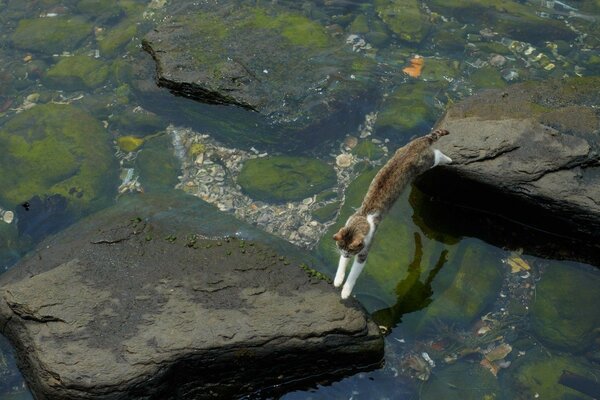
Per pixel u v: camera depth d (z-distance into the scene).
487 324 6.51
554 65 7.68
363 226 6.25
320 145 7.23
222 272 6.36
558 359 6.42
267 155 7.20
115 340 6.12
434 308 6.52
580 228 6.63
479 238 6.76
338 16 8.04
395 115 7.31
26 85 7.68
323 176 7.08
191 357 6.11
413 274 6.62
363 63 7.57
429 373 6.36
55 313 6.20
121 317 6.19
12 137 7.27
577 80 7.05
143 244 6.47
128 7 8.21
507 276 6.66
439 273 6.62
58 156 7.17
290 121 7.21
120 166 7.18
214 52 7.54
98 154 7.20
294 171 7.11
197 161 7.19
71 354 6.08
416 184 6.90
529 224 6.77
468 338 6.46
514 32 7.90
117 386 6.02
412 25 7.95
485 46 7.82
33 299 6.23
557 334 6.47
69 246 6.50
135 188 7.06
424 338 6.45
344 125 7.30
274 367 6.23
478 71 7.65
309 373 6.30
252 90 7.33
